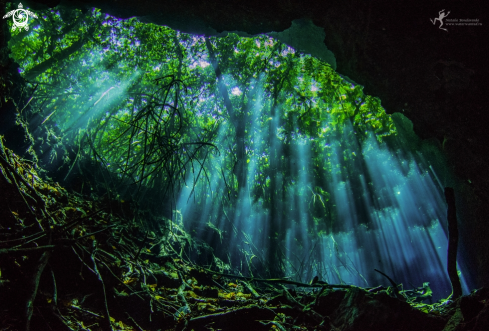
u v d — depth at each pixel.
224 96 9.87
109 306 3.04
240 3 5.27
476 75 4.13
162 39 10.31
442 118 4.72
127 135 7.75
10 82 5.04
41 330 2.29
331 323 3.29
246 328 3.25
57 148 6.12
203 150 8.19
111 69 10.21
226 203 9.03
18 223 3.07
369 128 10.34
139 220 5.57
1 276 2.45
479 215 5.18
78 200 5.00
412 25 4.37
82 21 10.34
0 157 3.08
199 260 6.46
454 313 2.92
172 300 3.63
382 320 2.95
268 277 8.55
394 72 4.85
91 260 3.11
